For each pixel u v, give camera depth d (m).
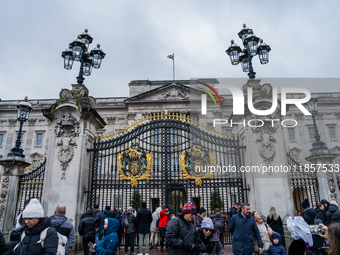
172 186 11.60
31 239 3.66
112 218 6.54
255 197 10.80
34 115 43.88
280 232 8.44
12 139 43.34
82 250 10.11
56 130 11.83
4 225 11.19
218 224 8.92
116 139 12.15
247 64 13.56
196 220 8.93
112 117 39.59
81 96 12.34
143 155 11.66
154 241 11.86
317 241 6.00
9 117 44.50
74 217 10.47
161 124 12.36
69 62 12.89
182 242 4.46
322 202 8.90
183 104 35.34
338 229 3.04
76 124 11.81
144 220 9.33
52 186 11.02
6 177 11.86
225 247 10.69
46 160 11.89
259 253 6.23
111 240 6.07
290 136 27.30
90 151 11.98
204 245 4.69
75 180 11.05
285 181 10.97
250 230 6.37
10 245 4.93
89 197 11.84
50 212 10.64
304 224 6.04
